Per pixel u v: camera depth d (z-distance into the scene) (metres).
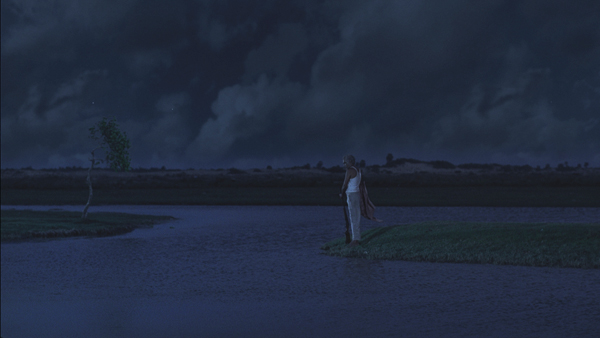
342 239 22.30
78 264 19.95
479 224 21.05
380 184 106.88
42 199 84.06
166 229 36.19
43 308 12.55
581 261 16.34
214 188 106.12
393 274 15.62
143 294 14.03
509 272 15.57
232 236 30.44
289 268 17.61
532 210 54.59
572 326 9.96
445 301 12.15
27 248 25.30
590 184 96.19
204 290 14.38
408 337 9.48
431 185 103.31
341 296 12.98
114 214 48.59
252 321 10.94
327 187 106.00
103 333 10.36
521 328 9.88
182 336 9.99
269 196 86.38
